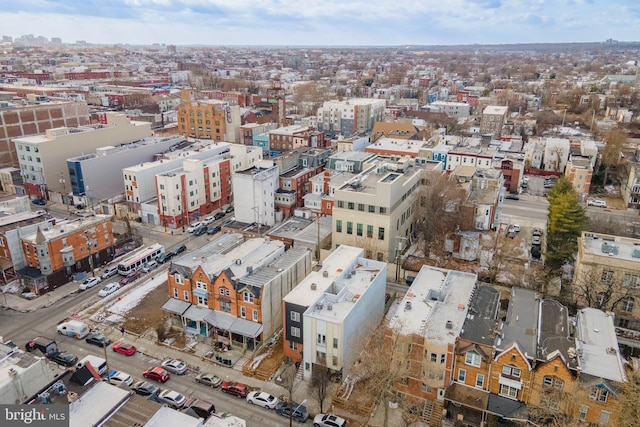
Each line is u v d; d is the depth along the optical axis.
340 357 64.56
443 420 59.66
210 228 120.25
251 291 72.44
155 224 125.50
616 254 78.38
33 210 133.38
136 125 169.88
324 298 69.44
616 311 76.75
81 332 77.88
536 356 55.72
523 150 177.00
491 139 182.25
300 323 68.50
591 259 77.94
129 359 72.62
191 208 125.81
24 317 83.56
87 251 99.56
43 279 91.06
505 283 89.75
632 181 137.88
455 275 76.75
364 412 61.47
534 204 142.12
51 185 142.12
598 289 78.38
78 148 148.25
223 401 64.19
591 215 126.62
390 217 96.31
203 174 128.62
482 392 58.22
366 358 64.62
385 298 84.31
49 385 52.09
